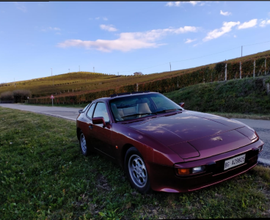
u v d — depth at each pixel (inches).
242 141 105.3
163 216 94.4
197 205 98.6
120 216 98.4
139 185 116.3
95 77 5615.2
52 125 368.5
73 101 1611.7
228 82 562.3
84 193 122.9
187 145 97.8
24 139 278.5
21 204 120.8
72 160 185.5
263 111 410.6
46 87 4156.0
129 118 140.8
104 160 173.2
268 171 118.3
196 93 610.9
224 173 97.3
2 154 220.8
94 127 161.8
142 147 105.7
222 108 491.8
